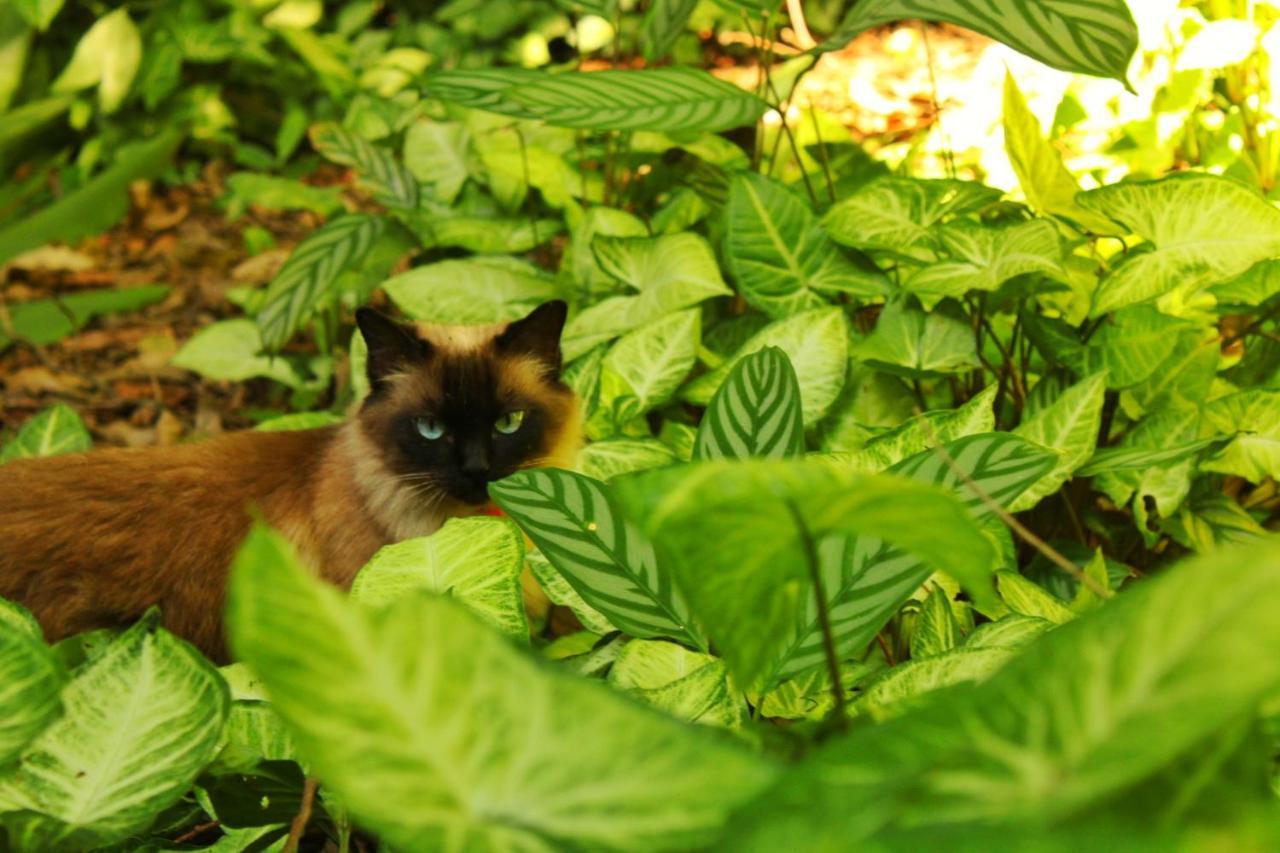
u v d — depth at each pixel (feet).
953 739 2.35
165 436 13.67
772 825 2.19
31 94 20.27
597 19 22.20
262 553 2.39
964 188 8.95
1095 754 2.21
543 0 22.25
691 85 8.61
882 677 5.12
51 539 8.27
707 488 2.46
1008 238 8.20
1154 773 2.37
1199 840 2.08
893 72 21.36
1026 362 9.18
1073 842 2.04
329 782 2.60
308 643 2.49
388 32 22.76
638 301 10.05
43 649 3.53
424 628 2.59
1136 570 8.84
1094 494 9.10
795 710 5.44
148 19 20.86
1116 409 9.20
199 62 21.44
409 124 13.97
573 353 10.18
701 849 2.39
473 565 5.39
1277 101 10.14
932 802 2.19
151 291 17.02
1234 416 8.39
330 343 13.33
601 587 5.44
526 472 5.55
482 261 11.82
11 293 17.49
